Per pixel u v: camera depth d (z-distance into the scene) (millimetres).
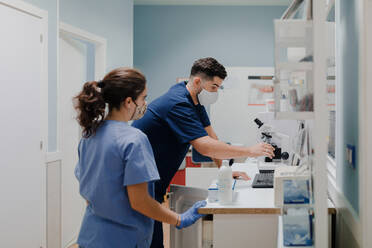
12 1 2143
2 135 2078
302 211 1150
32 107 2346
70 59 3057
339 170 1519
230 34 4781
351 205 1258
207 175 2254
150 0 4770
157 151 1600
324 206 1025
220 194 1413
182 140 1525
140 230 1113
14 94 2176
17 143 2205
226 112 4391
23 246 2264
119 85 1078
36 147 2391
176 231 1554
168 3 4832
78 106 1084
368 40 1055
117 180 1046
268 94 4328
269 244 1387
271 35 4738
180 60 4848
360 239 1105
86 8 3029
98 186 1050
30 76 2324
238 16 4770
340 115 1495
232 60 4785
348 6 1316
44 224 2480
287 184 1163
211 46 4809
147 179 1034
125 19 3752
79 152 1204
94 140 1094
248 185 1729
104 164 1045
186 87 1683
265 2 4688
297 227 1151
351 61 1261
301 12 1200
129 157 1028
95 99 1052
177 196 1698
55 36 2602
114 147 1047
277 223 1378
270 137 2213
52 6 2559
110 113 1133
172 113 1542
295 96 1130
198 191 1607
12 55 2156
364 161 1067
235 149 1522
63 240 2902
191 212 1337
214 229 1412
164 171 1633
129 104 1110
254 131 4348
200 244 1468
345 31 1389
